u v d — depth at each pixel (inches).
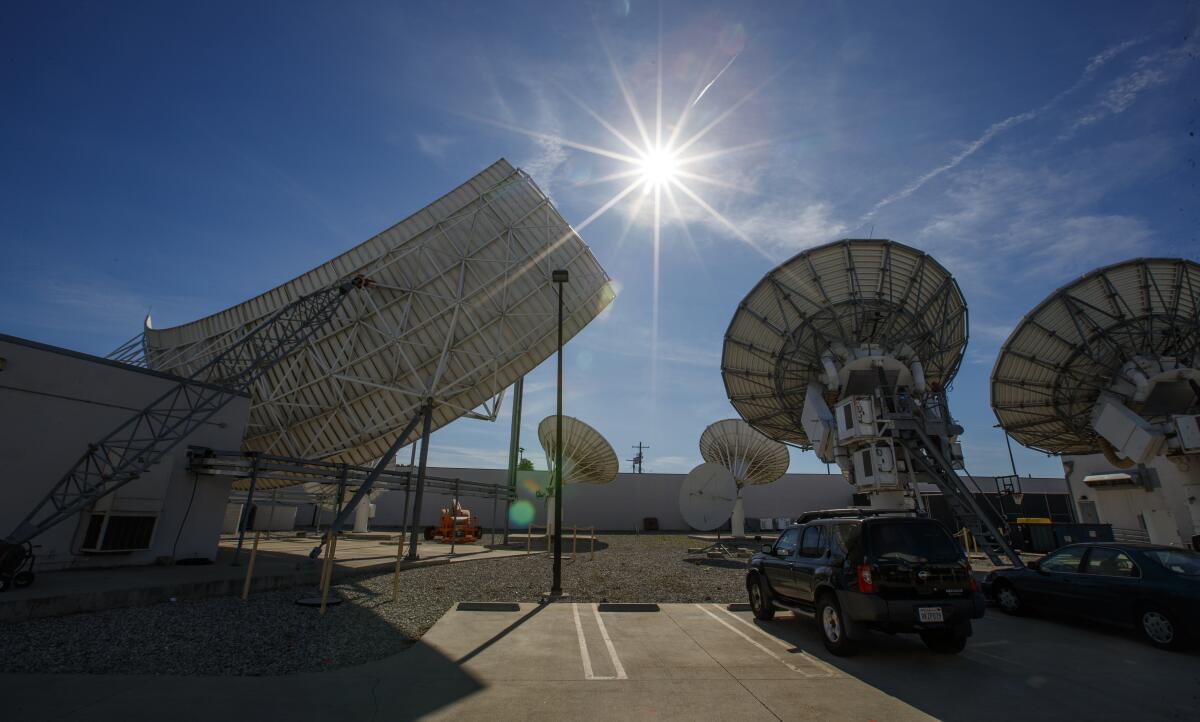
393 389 861.2
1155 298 951.0
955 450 871.1
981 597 331.0
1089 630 421.4
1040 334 1043.9
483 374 900.0
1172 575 373.4
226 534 1539.1
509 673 292.5
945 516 1557.6
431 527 1457.9
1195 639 343.9
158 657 303.1
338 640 352.2
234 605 461.1
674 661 322.0
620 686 274.5
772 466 1700.3
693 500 1267.2
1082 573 430.0
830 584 346.3
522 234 924.0
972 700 261.4
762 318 1004.6
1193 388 896.3
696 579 701.3
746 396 1094.4
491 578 681.6
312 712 229.6
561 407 619.5
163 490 664.4
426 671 292.7
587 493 2338.8
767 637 384.8
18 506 560.1
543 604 506.9
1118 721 237.6
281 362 909.8
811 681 287.3
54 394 597.0
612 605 482.3
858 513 460.8
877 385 897.5
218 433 742.5
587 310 935.0
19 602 380.2
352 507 738.8
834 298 953.5
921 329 933.8
